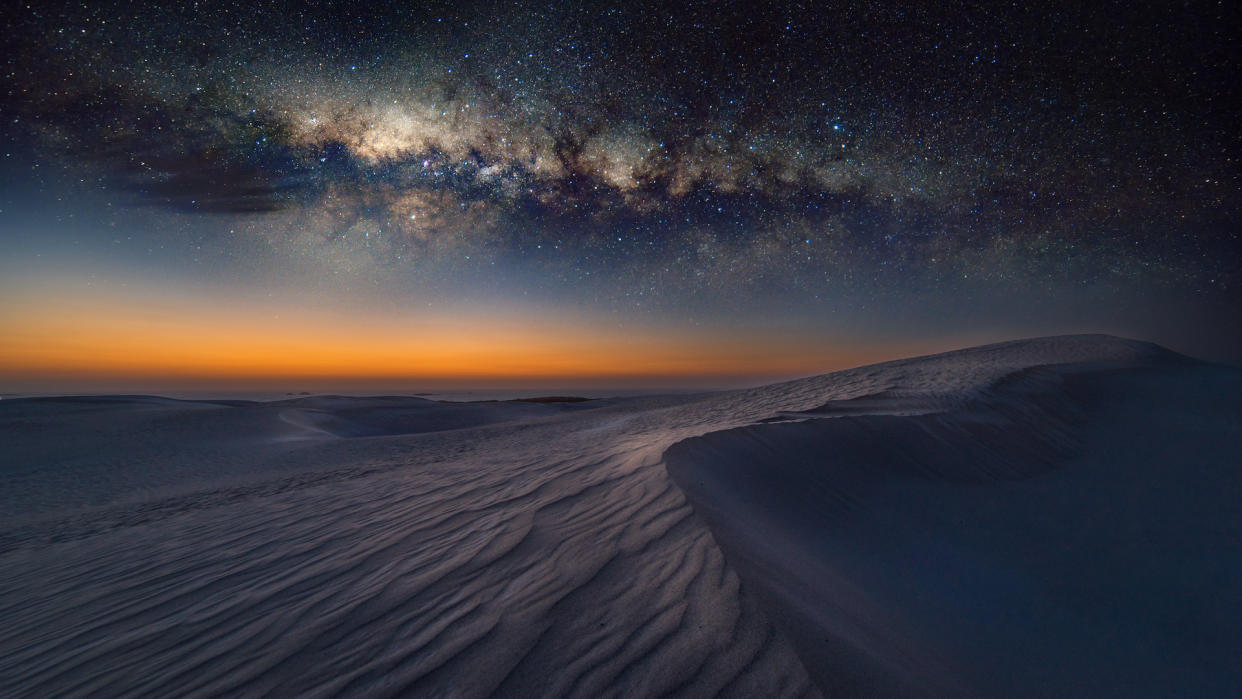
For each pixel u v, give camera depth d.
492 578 3.11
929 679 2.42
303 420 26.05
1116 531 5.51
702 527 3.40
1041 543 5.12
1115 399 11.41
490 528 4.01
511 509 4.43
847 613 2.90
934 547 4.68
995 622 3.62
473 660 2.29
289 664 2.50
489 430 20.12
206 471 14.55
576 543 3.43
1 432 20.88
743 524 3.85
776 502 4.75
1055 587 4.33
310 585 3.50
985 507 5.77
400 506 5.52
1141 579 4.61
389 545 4.09
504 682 2.12
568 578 2.95
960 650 3.11
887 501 5.44
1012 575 4.44
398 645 2.52
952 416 8.23
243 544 4.95
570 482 4.99
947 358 16.19
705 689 1.96
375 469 10.96
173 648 2.88
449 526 4.31
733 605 2.49
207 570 4.25
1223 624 4.00
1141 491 6.60
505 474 6.30
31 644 3.22
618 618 2.48
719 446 5.76
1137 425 9.70
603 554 3.20
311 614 3.02
